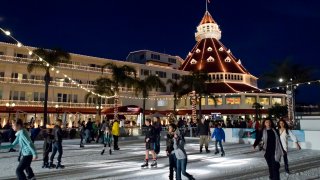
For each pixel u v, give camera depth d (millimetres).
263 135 8234
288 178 9195
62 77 47969
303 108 40781
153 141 11641
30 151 7617
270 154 7922
